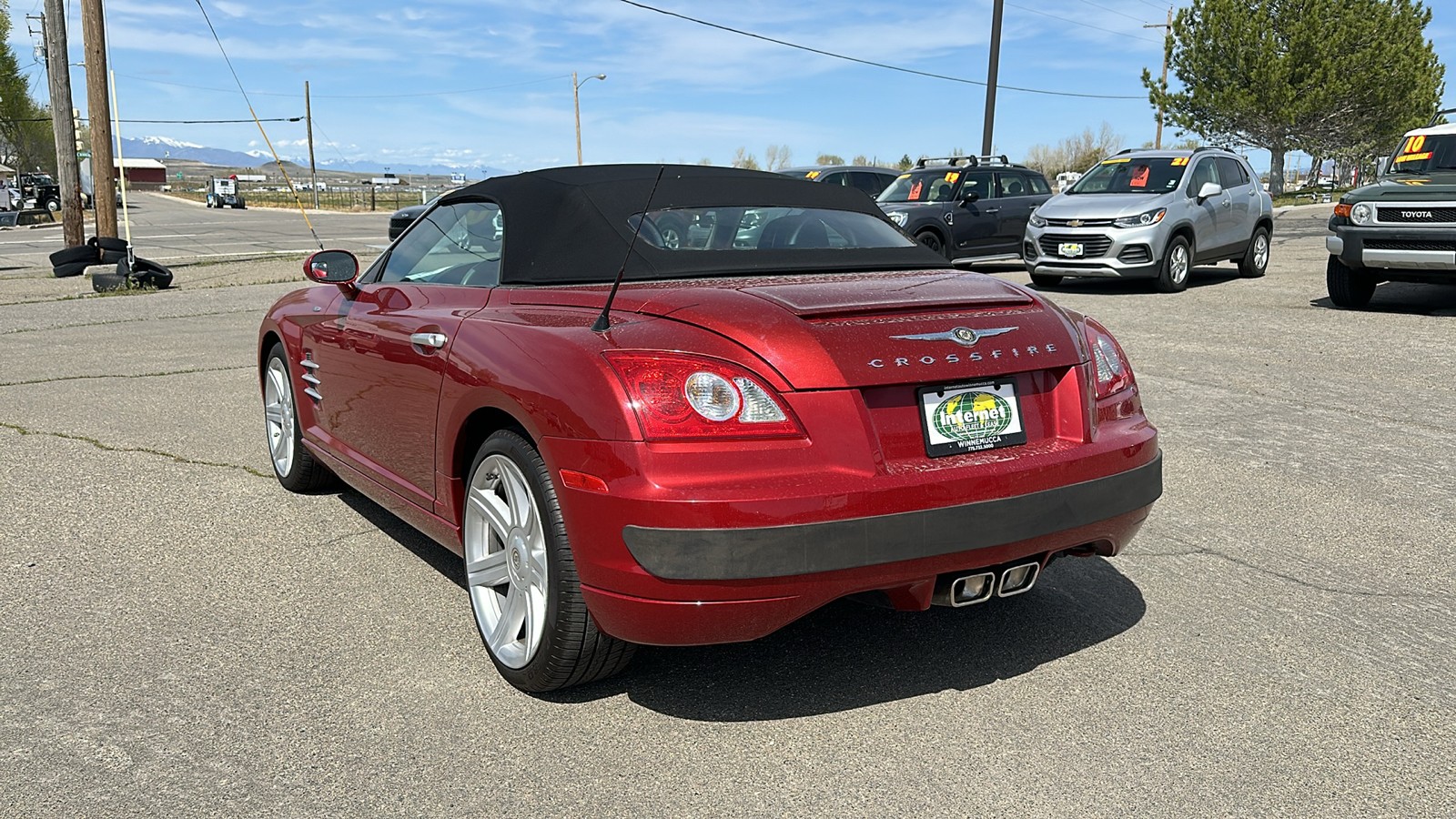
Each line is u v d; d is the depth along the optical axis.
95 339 10.23
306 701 3.02
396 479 3.84
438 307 3.61
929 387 2.84
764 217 3.72
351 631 3.49
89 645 3.37
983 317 3.03
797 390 2.64
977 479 2.77
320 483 5.02
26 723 2.88
